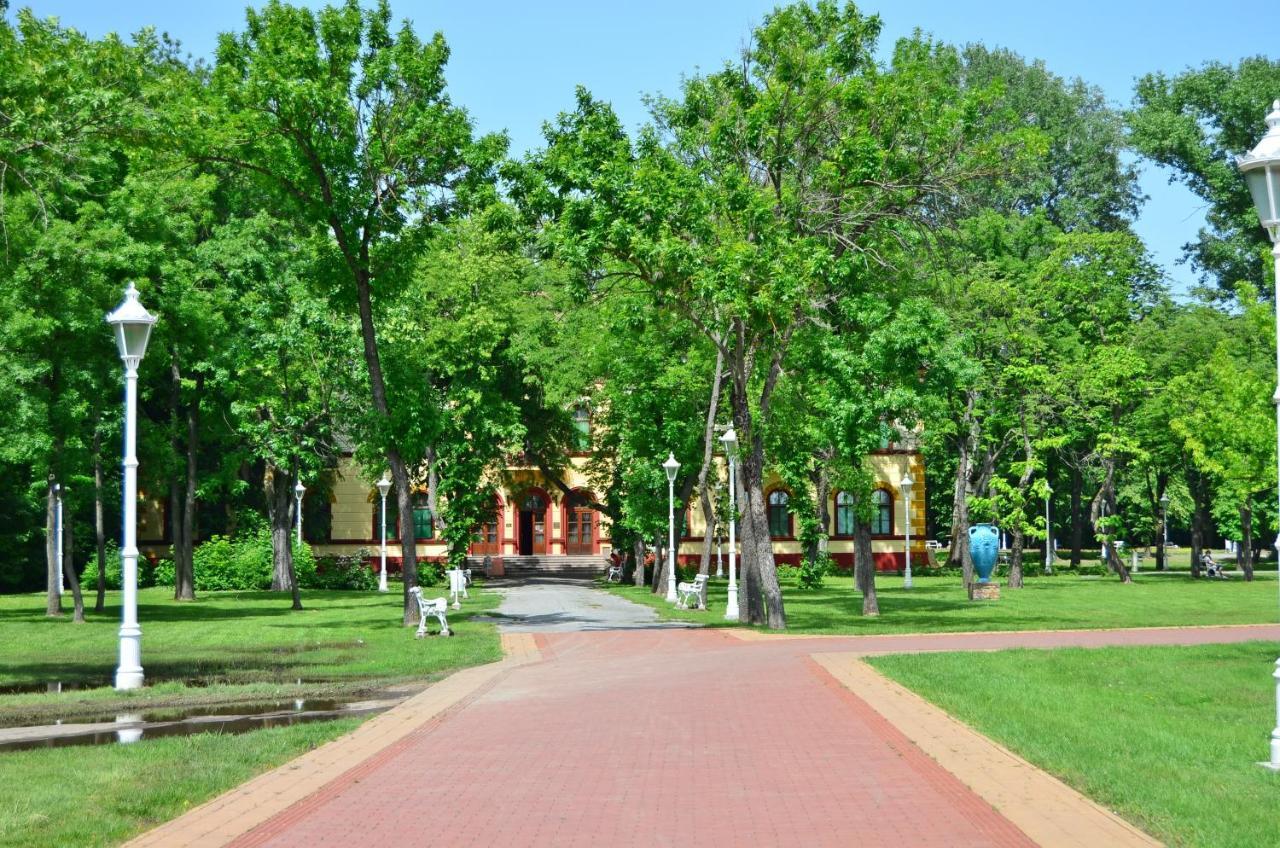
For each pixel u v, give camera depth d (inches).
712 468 1817.2
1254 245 2524.6
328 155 1157.1
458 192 1202.6
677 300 1157.1
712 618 1378.0
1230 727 529.0
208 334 1550.2
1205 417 1900.8
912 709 571.2
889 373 1180.5
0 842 324.8
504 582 2468.0
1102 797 367.2
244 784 411.5
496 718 577.0
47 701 679.1
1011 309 2153.1
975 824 339.0
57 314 1268.5
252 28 1170.6
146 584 2421.3
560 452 2496.3
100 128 940.0
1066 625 1244.5
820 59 1136.2
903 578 2529.5
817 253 1077.1
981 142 1181.7
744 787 400.2
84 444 1552.7
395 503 2751.0
